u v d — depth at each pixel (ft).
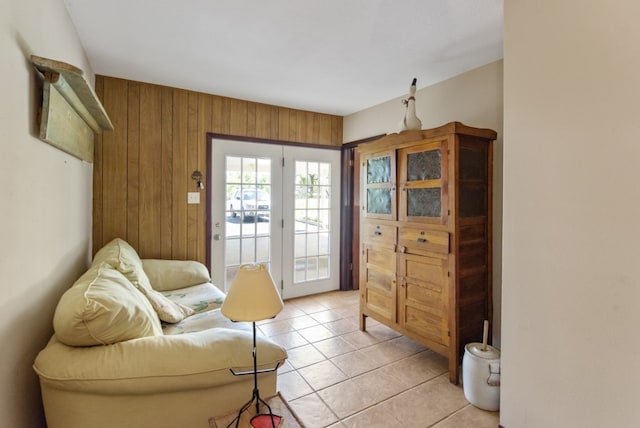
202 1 5.91
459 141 7.28
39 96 4.39
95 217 9.53
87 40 7.43
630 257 4.12
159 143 10.38
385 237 9.07
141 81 10.01
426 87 10.15
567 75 4.64
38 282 4.44
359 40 7.32
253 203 12.21
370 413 6.26
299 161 13.15
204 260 11.23
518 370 5.35
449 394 6.89
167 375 4.22
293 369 7.78
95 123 7.63
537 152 5.01
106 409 4.05
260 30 6.93
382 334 9.77
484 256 7.89
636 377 4.10
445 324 7.47
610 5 4.22
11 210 3.56
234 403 4.79
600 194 4.36
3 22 3.34
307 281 13.60
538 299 5.06
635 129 4.05
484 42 7.37
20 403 3.88
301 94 11.15
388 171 8.95
